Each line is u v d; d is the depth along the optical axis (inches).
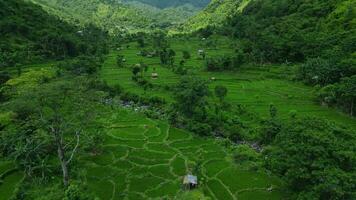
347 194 2106.3
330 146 2314.2
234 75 6181.1
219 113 4173.2
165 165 3085.6
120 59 7091.5
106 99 4953.3
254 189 2706.7
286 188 2628.0
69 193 1983.3
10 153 2898.6
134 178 2866.6
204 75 6186.0
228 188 2728.8
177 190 2691.9
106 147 3417.8
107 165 3073.3
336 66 4990.2
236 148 3353.8
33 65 6343.5
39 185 2613.2
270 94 5049.2
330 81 5000.0
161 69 6668.3
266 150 3171.8
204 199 2470.5
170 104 4493.1
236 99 4795.8
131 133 3769.7
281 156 2443.4
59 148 2549.2
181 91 4077.3
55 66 6171.3
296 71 5866.1
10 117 2908.5
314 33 7076.8
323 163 2239.2
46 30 7780.5
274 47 6939.0
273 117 3814.0
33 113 2588.6
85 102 2655.0
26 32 7573.8
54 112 2468.0
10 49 6584.6
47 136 2632.9
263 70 6407.5
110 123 4040.4
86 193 2299.5
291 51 6742.1
